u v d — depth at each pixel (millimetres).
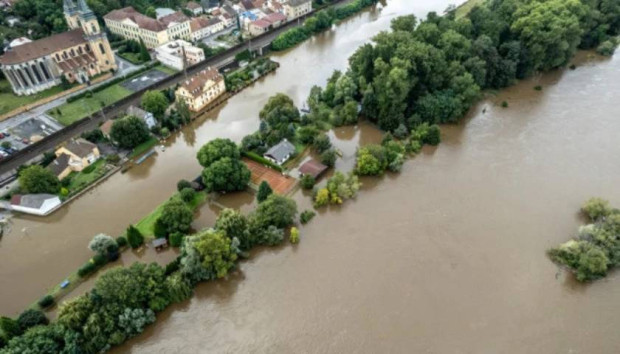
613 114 122438
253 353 69562
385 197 98062
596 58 153750
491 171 104250
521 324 72500
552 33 129875
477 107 129000
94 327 66875
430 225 90625
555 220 90688
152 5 196625
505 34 142750
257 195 94688
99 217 96062
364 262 83375
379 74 119625
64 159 107250
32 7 172875
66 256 86625
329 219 92938
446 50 123375
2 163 106875
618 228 82562
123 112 124562
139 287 72125
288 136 114125
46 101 134000
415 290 78062
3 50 153750
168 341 71438
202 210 96438
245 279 81000
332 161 105875
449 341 70312
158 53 155625
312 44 177500
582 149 109938
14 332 67125
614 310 74375
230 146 102438
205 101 134250
